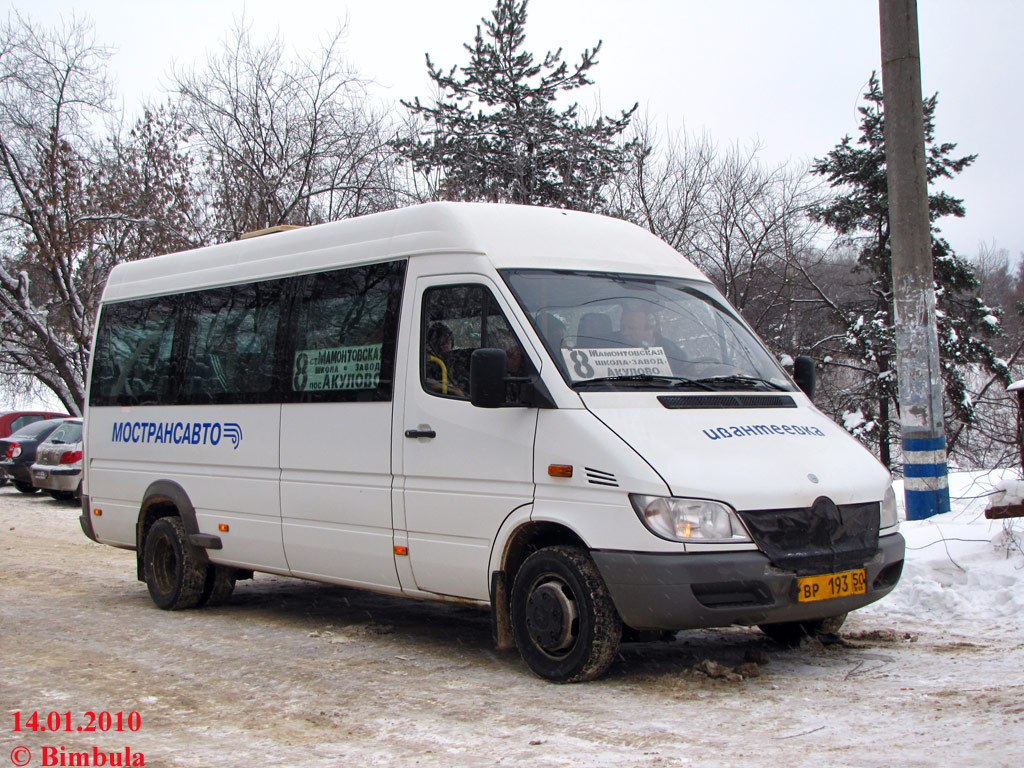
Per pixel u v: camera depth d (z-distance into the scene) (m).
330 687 6.36
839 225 26.75
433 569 6.96
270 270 8.63
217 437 8.85
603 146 25.42
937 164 26.09
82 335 29.19
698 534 5.69
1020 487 8.23
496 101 26.17
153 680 6.65
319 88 27.56
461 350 6.88
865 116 26.67
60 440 20.86
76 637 8.11
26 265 30.03
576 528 6.03
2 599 10.06
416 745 5.12
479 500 6.62
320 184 27.30
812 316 30.03
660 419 6.21
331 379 7.83
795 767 4.47
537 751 4.91
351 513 7.54
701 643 7.20
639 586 5.73
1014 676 5.92
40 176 28.75
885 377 25.38
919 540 9.16
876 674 6.14
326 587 10.68
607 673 6.38
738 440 6.21
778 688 5.88
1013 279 52.31
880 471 6.56
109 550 14.00
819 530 5.98
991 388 26.11
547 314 6.63
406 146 26.14
